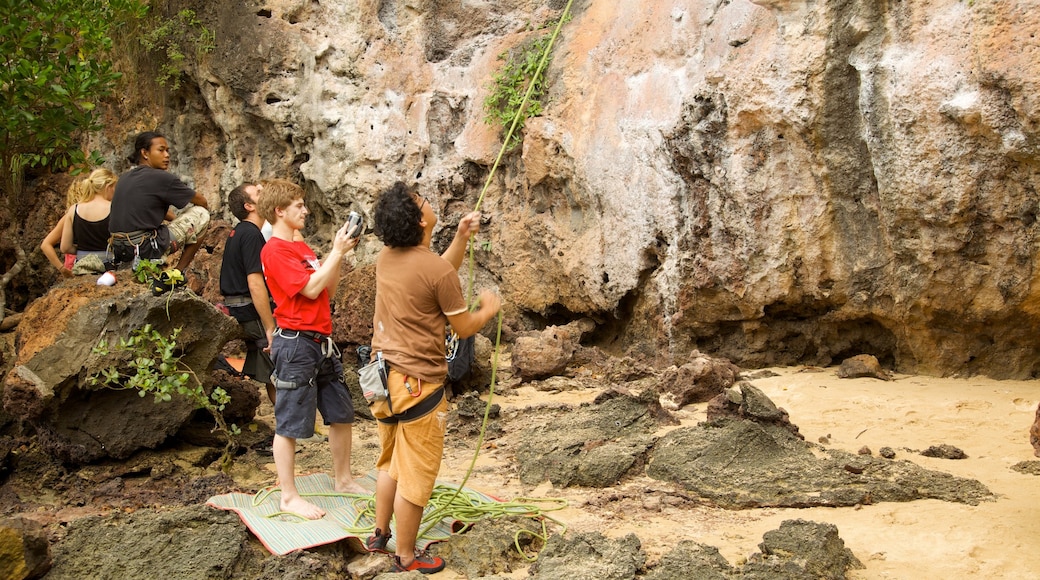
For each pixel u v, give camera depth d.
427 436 4.64
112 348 6.16
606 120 9.91
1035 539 4.60
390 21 11.93
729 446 5.94
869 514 5.13
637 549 4.57
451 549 4.91
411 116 11.49
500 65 11.11
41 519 5.48
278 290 5.53
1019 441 6.21
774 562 4.30
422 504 4.64
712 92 8.55
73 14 9.42
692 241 8.88
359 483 6.05
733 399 6.41
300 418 5.42
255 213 6.88
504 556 4.77
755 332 8.96
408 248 4.68
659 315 9.41
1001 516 4.91
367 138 11.47
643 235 9.40
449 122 11.43
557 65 10.63
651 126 9.40
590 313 10.30
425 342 4.63
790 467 5.71
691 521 5.22
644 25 9.93
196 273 10.48
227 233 10.92
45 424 6.20
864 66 7.77
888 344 8.52
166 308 6.24
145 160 7.63
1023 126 6.83
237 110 12.00
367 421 7.86
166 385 6.04
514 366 9.07
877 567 4.45
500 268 11.02
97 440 6.22
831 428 6.77
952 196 7.36
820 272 8.34
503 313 10.92
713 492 5.56
